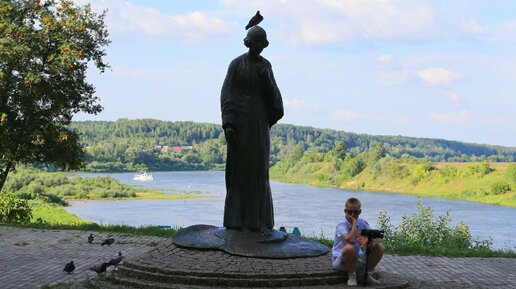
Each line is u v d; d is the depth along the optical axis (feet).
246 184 36.99
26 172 250.78
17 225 63.21
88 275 37.29
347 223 32.35
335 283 31.89
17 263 42.22
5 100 80.59
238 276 31.01
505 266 44.47
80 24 81.76
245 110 36.99
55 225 63.36
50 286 34.06
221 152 631.15
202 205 223.30
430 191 280.31
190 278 31.22
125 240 53.42
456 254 49.67
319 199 233.55
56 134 82.89
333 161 381.81
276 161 536.01
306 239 37.37
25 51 78.07
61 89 83.76
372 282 31.83
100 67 86.58
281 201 220.43
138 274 32.60
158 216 176.55
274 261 33.22
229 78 37.37
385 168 324.19
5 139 80.79
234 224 36.68
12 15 81.76
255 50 37.40
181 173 586.04
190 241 35.32
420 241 60.75
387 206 207.10
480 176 274.16
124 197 258.16
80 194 247.09
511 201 233.96
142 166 538.06
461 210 201.16
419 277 39.60
